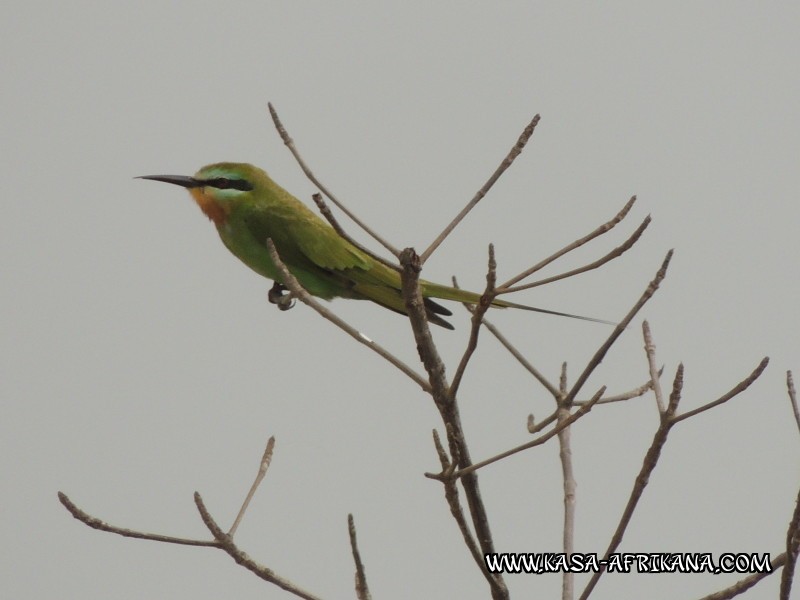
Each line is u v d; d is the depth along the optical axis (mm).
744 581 5949
